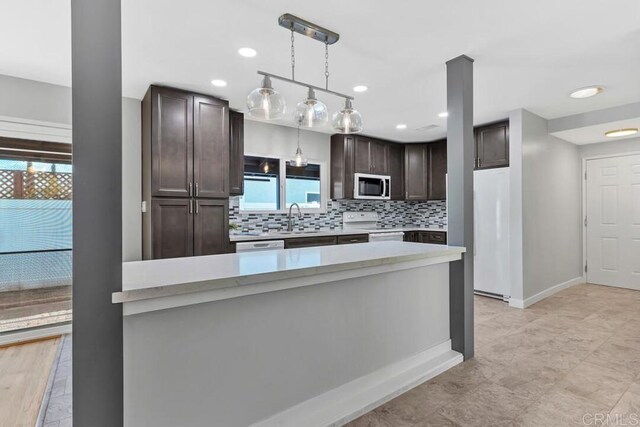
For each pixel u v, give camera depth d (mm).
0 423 1860
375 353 2096
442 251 2324
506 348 2752
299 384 1755
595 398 2014
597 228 5055
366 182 5152
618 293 4523
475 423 1792
